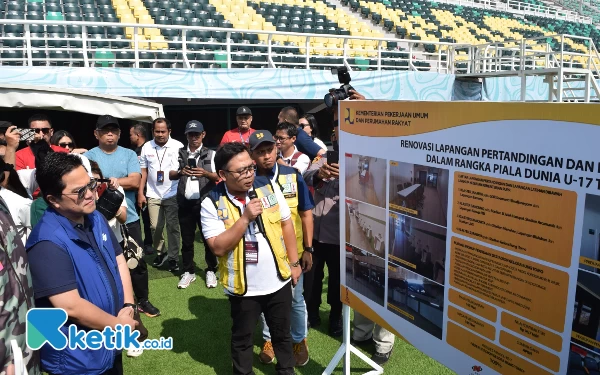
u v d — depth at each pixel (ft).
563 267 5.26
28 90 16.10
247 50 36.01
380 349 10.59
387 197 7.75
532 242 5.55
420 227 7.19
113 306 7.12
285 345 9.53
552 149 5.17
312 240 11.44
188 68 25.68
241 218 8.34
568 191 5.08
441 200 6.73
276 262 8.95
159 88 24.81
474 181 6.16
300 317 10.46
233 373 9.70
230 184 8.55
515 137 5.55
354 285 8.97
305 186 10.34
